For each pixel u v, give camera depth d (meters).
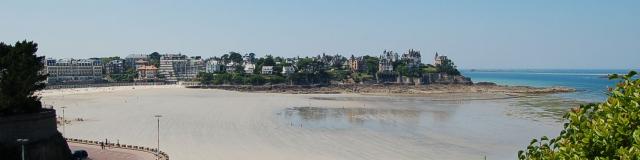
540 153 16.38
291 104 195.12
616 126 13.17
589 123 14.02
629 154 12.17
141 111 163.88
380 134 118.12
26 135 67.56
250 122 137.12
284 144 104.94
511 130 124.19
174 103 195.75
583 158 13.48
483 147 102.50
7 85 67.88
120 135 114.56
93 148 93.38
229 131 120.62
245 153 95.44
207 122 135.75
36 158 68.00
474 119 147.12
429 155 94.62
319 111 170.00
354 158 91.81
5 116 65.06
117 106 182.25
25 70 69.75
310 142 107.44
